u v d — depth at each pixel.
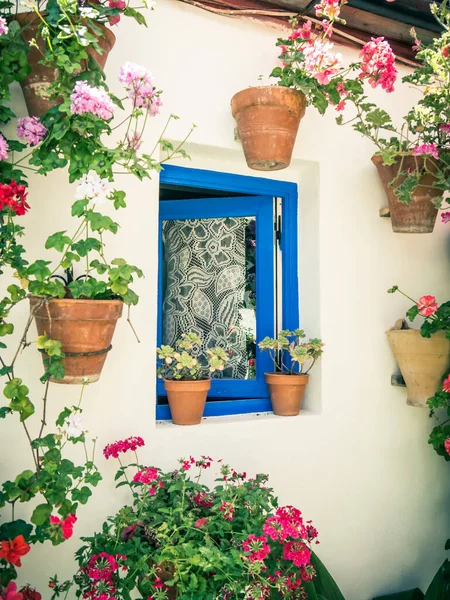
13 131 2.19
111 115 1.93
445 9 2.64
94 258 2.35
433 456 3.20
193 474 2.52
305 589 2.32
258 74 2.77
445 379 2.79
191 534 1.99
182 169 2.76
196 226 3.09
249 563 1.85
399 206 2.78
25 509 2.18
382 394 3.04
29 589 1.95
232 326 3.07
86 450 2.29
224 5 2.67
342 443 2.91
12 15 2.00
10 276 2.20
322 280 2.90
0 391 2.17
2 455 2.15
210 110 2.64
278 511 2.02
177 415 2.54
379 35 3.10
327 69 2.34
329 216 2.93
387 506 3.03
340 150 2.98
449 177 2.59
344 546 2.89
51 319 1.94
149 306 2.46
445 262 3.29
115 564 1.95
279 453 2.73
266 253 3.04
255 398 2.97
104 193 1.94
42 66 1.99
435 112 2.65
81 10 1.87
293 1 2.77
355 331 2.97
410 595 3.00
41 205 2.26
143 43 2.49
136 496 2.18
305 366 2.96
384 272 3.08
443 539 3.21
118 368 2.38
